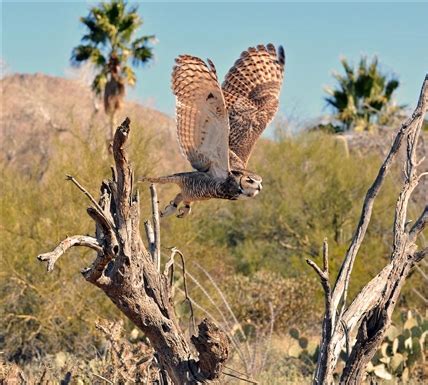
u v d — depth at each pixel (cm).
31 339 1619
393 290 598
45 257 467
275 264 2412
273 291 1828
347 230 2412
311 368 1308
